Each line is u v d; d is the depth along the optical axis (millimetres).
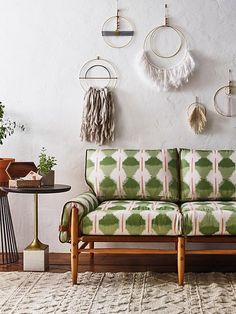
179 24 3703
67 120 3764
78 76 3748
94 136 3721
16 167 3475
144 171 3459
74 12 3740
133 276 3146
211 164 3463
